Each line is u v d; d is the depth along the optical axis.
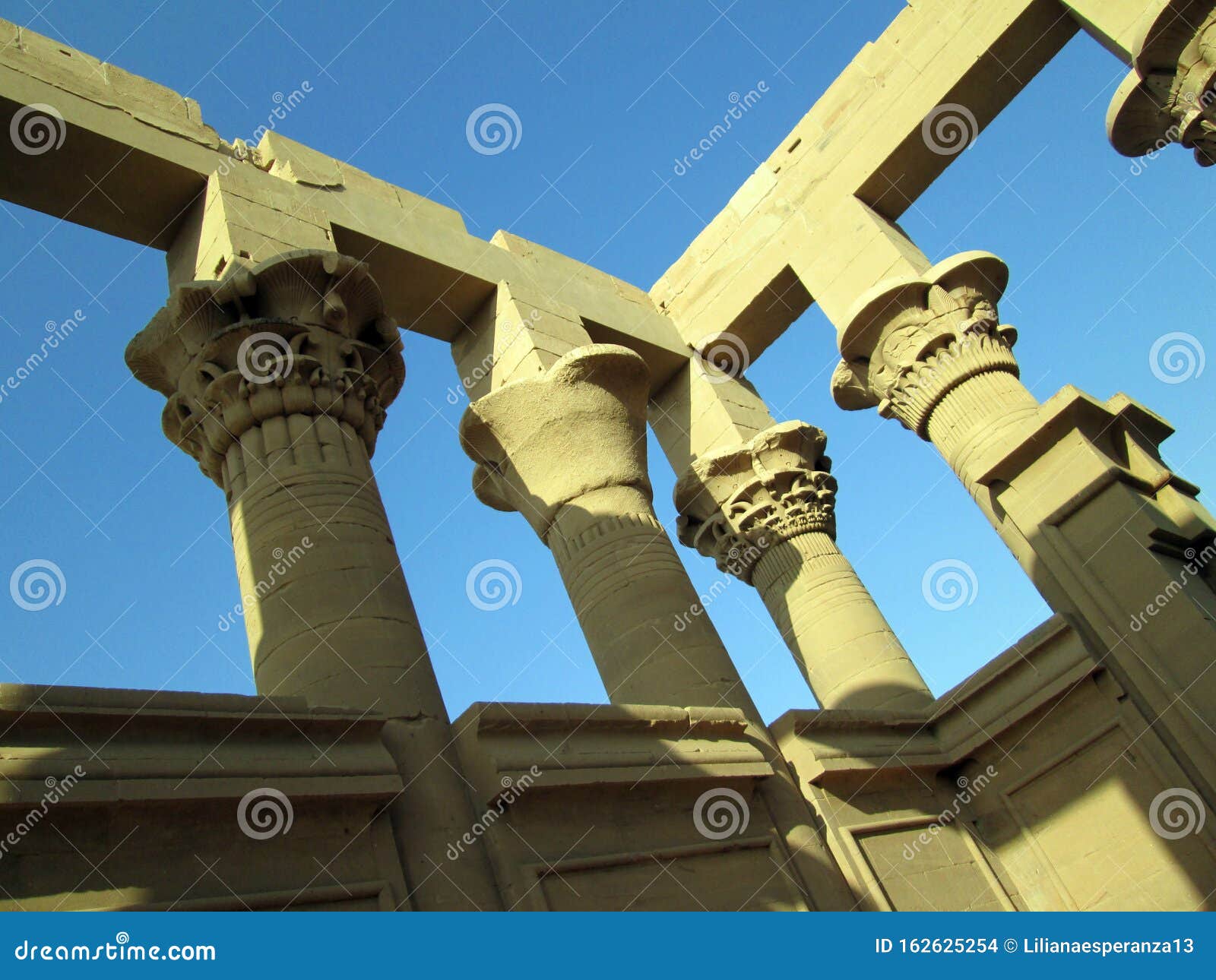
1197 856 8.23
